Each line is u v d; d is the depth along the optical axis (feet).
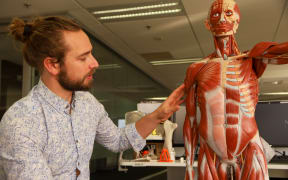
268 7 11.53
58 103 2.74
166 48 16.89
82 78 2.71
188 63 19.80
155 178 18.06
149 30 14.32
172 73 22.36
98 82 15.78
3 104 12.21
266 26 13.44
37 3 11.51
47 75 2.75
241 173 3.53
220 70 3.73
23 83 12.17
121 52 18.02
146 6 11.75
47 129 2.63
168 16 12.60
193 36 14.93
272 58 3.50
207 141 3.69
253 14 12.23
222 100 3.64
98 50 16.08
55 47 2.55
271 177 9.09
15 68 12.32
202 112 3.76
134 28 14.12
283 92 17.35
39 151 2.51
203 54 17.81
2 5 11.61
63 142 2.74
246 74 3.67
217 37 3.95
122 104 18.93
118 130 3.61
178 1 11.19
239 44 15.96
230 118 3.57
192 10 11.91
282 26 13.37
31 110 2.59
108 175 16.39
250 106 3.60
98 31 14.66
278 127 8.51
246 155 3.51
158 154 8.58
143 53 18.01
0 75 12.37
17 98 12.25
